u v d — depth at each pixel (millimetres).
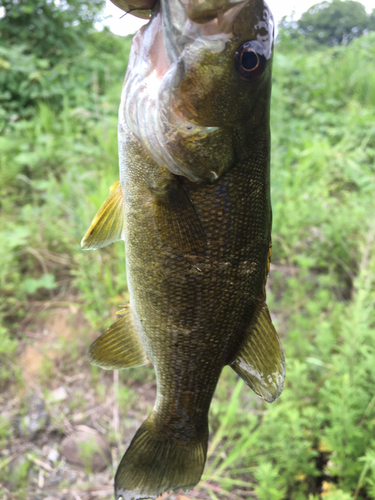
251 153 213
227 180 212
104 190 610
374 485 316
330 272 601
